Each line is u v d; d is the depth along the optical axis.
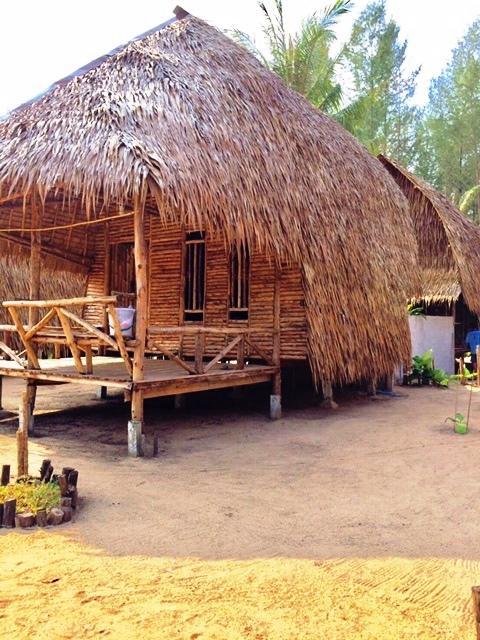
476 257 17.62
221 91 9.05
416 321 15.80
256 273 10.26
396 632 2.90
